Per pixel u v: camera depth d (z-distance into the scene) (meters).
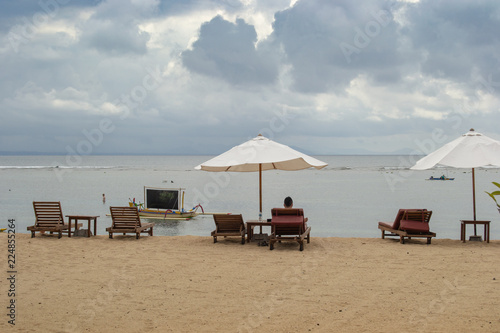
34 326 5.68
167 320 5.92
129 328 5.63
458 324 5.64
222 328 5.61
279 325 5.69
